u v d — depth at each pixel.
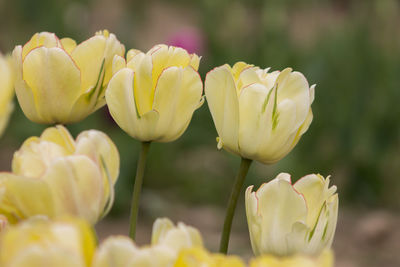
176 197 5.30
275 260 0.58
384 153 5.44
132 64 0.98
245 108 0.99
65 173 0.74
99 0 9.36
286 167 4.95
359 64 5.47
